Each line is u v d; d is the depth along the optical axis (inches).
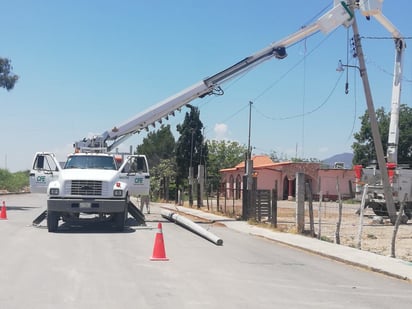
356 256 535.2
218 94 995.3
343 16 963.3
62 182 693.9
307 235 741.3
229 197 2556.6
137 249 540.7
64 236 647.8
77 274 396.8
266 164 2591.0
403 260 524.1
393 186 1104.8
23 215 1019.3
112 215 787.4
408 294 371.6
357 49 984.9
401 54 1119.0
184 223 789.2
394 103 1133.7
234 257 517.7
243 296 339.9
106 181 699.4
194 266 449.4
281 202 2043.6
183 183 2374.5
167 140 3125.0
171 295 335.0
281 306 317.1
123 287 354.9
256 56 979.9
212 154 3312.0
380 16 1007.0
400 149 2242.9
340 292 368.5
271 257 530.9
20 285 354.9
